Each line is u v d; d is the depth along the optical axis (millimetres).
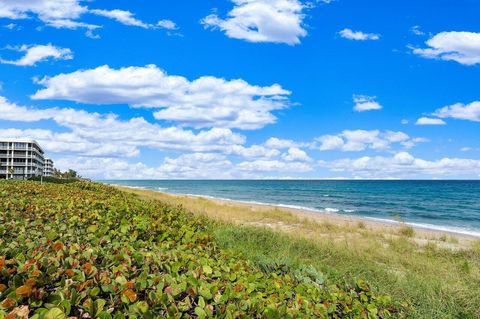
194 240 6879
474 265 11164
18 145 108438
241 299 3732
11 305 2859
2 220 6312
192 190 131875
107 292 3441
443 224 33469
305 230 19203
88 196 11523
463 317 6250
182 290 3598
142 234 6699
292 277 6031
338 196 88750
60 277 3576
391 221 33562
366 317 4664
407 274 8625
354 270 8984
